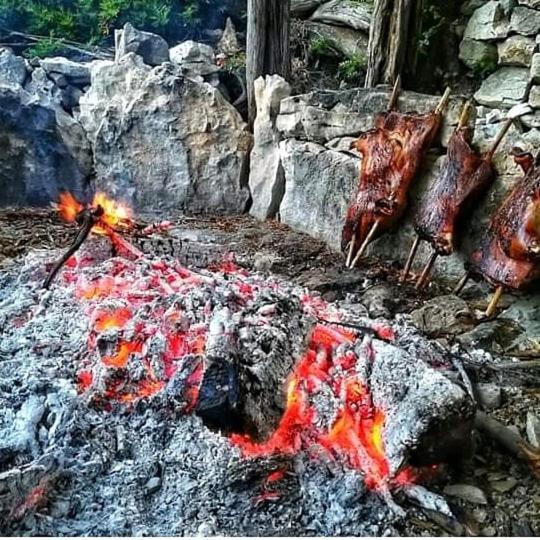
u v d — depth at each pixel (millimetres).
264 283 3561
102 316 2951
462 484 2367
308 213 4941
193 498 2227
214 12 7273
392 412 2352
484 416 2609
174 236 4688
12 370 2709
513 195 3492
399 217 4262
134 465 2326
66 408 2416
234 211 5633
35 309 3135
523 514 2254
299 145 4996
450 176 3816
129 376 2605
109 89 5559
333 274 4129
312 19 6883
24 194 5359
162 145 5496
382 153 4168
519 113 4496
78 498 2189
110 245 3668
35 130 5297
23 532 2051
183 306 2844
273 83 5277
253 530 2127
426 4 6016
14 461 2252
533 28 5277
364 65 6414
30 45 6777
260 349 2508
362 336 2717
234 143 5582
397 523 2158
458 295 3842
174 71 5539
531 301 3615
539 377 3037
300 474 2307
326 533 2121
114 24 7070
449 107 4066
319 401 2521
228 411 2385
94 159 5578
